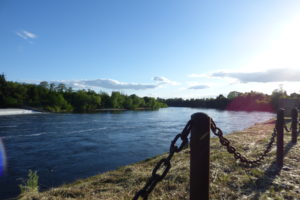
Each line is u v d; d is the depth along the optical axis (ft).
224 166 13.51
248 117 146.72
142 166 18.04
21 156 41.73
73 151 45.73
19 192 24.23
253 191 9.84
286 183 10.50
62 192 12.36
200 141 4.42
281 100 66.08
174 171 13.74
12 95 217.77
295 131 19.83
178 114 198.18
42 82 299.58
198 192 4.42
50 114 177.27
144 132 73.31
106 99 304.91
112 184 13.39
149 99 383.04
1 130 78.43
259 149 18.25
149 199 10.00
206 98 469.57
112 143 53.78
